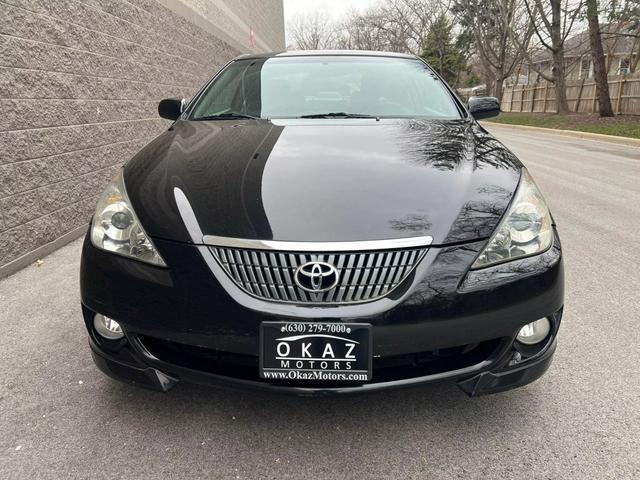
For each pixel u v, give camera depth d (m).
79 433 1.81
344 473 1.64
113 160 4.64
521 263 1.68
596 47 17.45
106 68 4.53
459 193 1.77
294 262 1.56
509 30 23.92
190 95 7.21
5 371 2.19
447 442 1.79
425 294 1.57
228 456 1.71
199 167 1.96
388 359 1.64
